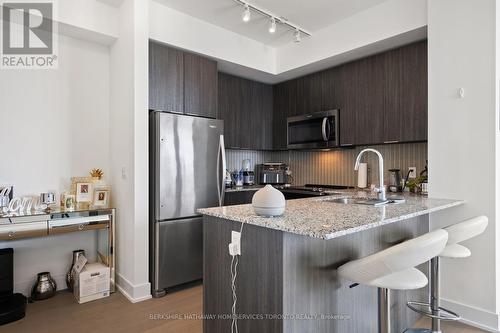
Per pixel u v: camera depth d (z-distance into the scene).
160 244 2.72
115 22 2.89
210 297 1.77
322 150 4.09
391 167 3.39
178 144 2.84
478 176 2.20
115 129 2.97
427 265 2.35
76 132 2.96
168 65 2.98
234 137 3.92
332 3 2.89
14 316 2.25
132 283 2.63
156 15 2.86
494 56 2.12
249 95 4.10
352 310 1.68
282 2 2.88
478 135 2.20
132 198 2.63
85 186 2.84
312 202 2.23
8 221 2.29
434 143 2.42
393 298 2.02
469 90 2.24
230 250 1.56
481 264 2.19
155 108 2.87
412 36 2.80
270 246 1.41
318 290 1.49
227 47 3.43
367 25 3.00
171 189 2.79
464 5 2.27
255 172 4.50
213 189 3.10
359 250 1.73
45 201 2.66
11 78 2.65
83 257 2.77
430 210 1.85
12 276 2.50
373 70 3.23
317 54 3.46
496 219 2.12
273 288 1.39
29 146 2.72
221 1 2.83
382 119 3.14
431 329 1.97
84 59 3.00
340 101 3.54
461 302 2.28
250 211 1.72
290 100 4.12
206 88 3.29
